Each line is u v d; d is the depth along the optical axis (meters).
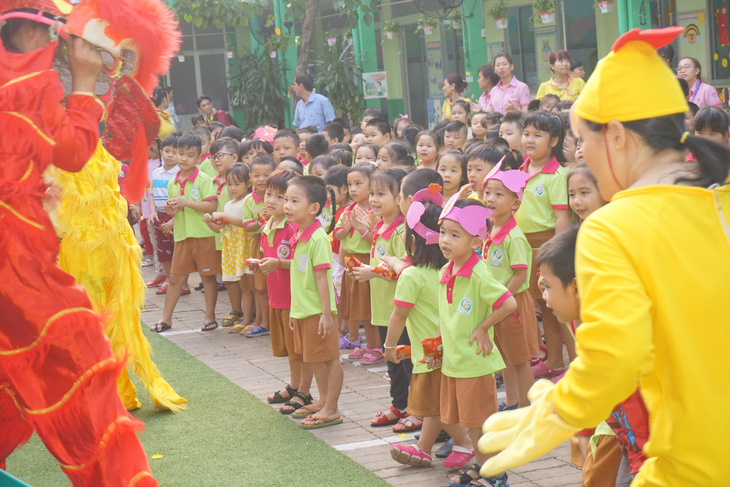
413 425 4.69
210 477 4.12
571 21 11.80
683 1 10.39
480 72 10.27
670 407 1.87
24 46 2.98
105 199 4.65
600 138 1.96
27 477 4.29
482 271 3.82
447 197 5.59
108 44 2.87
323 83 14.59
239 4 13.48
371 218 5.82
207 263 7.30
